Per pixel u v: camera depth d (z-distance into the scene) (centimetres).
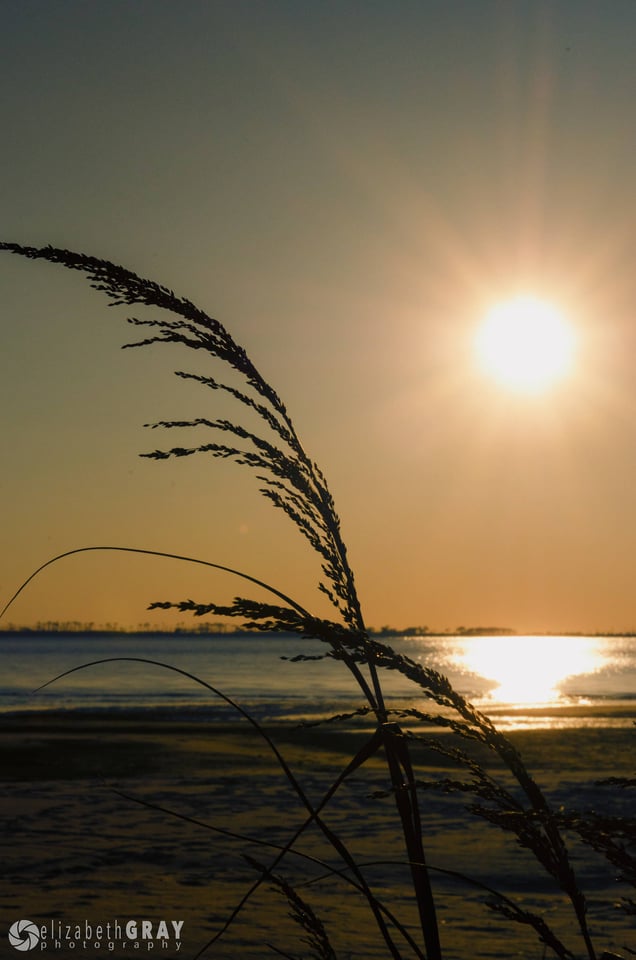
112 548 113
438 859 907
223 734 2936
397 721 109
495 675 10688
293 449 139
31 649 18562
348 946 591
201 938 603
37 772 1856
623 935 623
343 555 133
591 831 90
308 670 10638
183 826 1088
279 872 838
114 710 4406
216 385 141
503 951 584
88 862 874
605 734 2898
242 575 115
